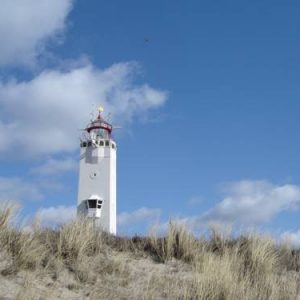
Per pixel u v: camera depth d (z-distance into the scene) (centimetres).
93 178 6512
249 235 1209
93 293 871
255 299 939
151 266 1043
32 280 852
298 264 1179
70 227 1024
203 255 1087
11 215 955
